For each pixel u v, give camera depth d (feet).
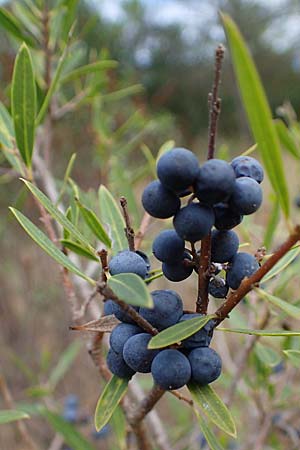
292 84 8.32
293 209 1.37
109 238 0.82
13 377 2.92
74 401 1.65
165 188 0.65
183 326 0.66
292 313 0.66
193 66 7.17
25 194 1.07
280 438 1.45
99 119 1.55
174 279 0.71
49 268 3.36
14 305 3.23
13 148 0.92
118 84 2.56
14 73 0.85
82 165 2.79
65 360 1.52
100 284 0.65
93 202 1.07
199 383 0.69
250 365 1.16
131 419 0.81
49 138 1.16
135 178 1.29
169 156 0.63
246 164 0.68
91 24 1.32
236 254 0.70
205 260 0.68
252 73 0.58
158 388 0.77
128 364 0.69
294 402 1.16
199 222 0.65
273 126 0.61
